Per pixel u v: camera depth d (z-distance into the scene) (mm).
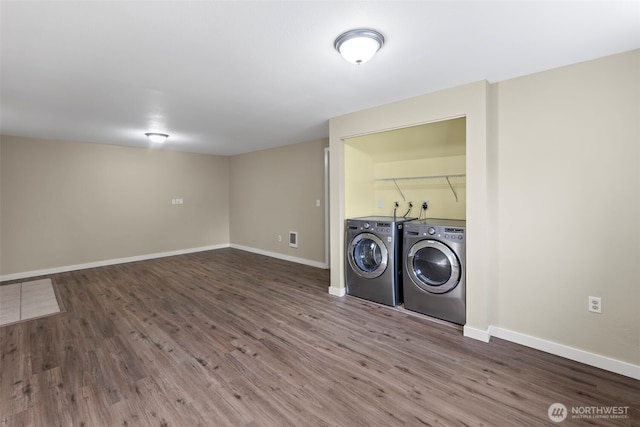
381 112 3088
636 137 1989
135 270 4914
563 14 1579
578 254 2213
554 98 2270
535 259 2391
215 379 2025
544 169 2330
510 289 2510
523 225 2432
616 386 1930
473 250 2562
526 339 2439
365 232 3432
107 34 1735
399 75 2359
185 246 6309
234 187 6852
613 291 2088
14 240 4445
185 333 2688
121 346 2457
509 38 1825
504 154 2502
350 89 2646
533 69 2277
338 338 2590
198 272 4793
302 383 1984
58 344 2490
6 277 4375
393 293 3254
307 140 5133
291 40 1831
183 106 3088
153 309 3244
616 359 2084
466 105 2531
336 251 3660
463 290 2746
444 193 3607
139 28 1679
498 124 2523
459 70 2277
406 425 1626
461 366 2164
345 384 1973
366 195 4016
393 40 1837
